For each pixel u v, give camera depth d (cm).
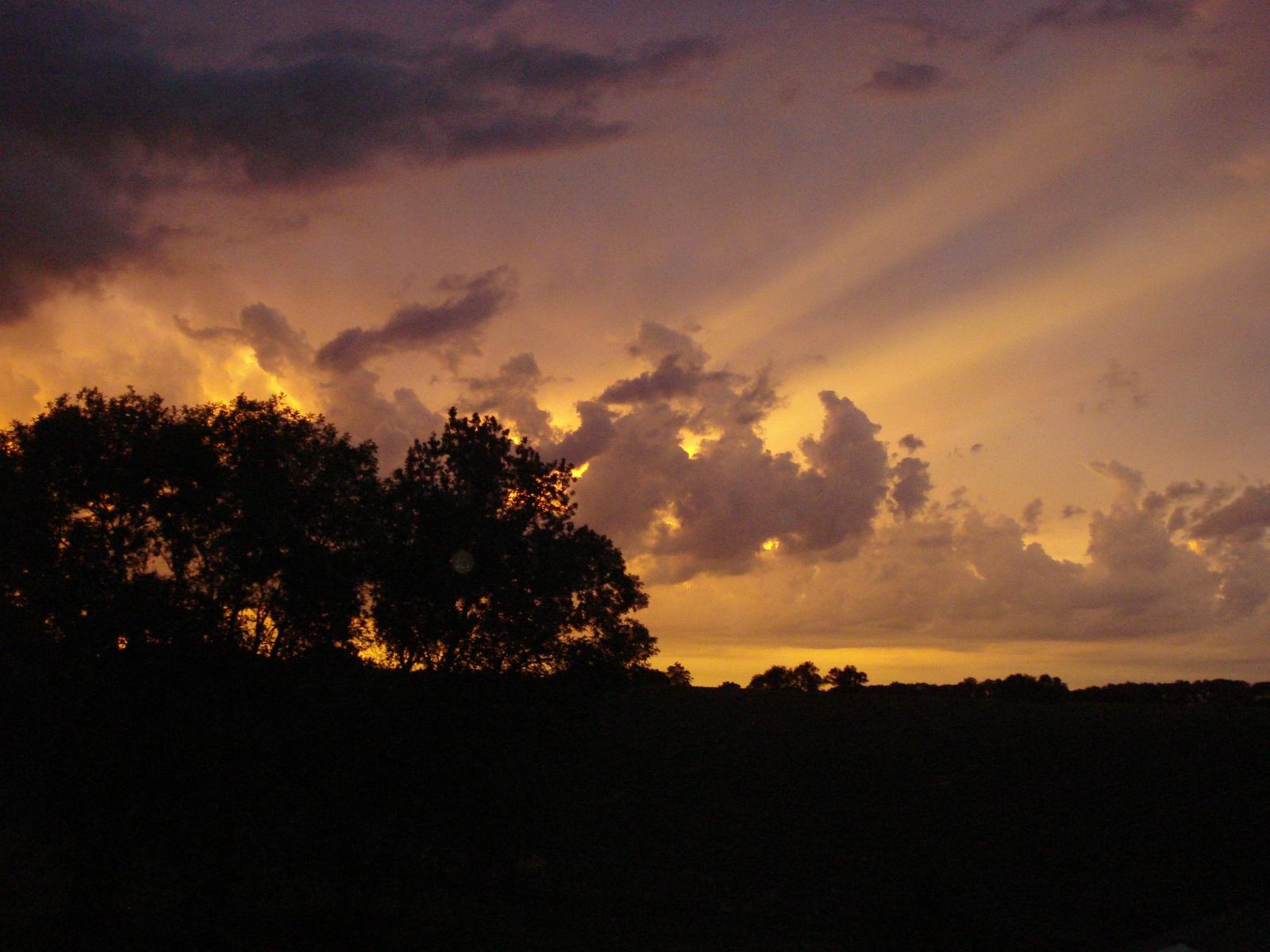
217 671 2325
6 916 2716
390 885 3186
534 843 2708
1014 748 6562
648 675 3052
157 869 3312
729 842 4953
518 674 2627
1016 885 4259
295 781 2412
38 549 2308
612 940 3228
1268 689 10825
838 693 8812
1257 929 3059
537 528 2788
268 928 2745
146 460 2406
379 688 2528
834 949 3244
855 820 5344
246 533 2453
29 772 2252
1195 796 5306
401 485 2714
